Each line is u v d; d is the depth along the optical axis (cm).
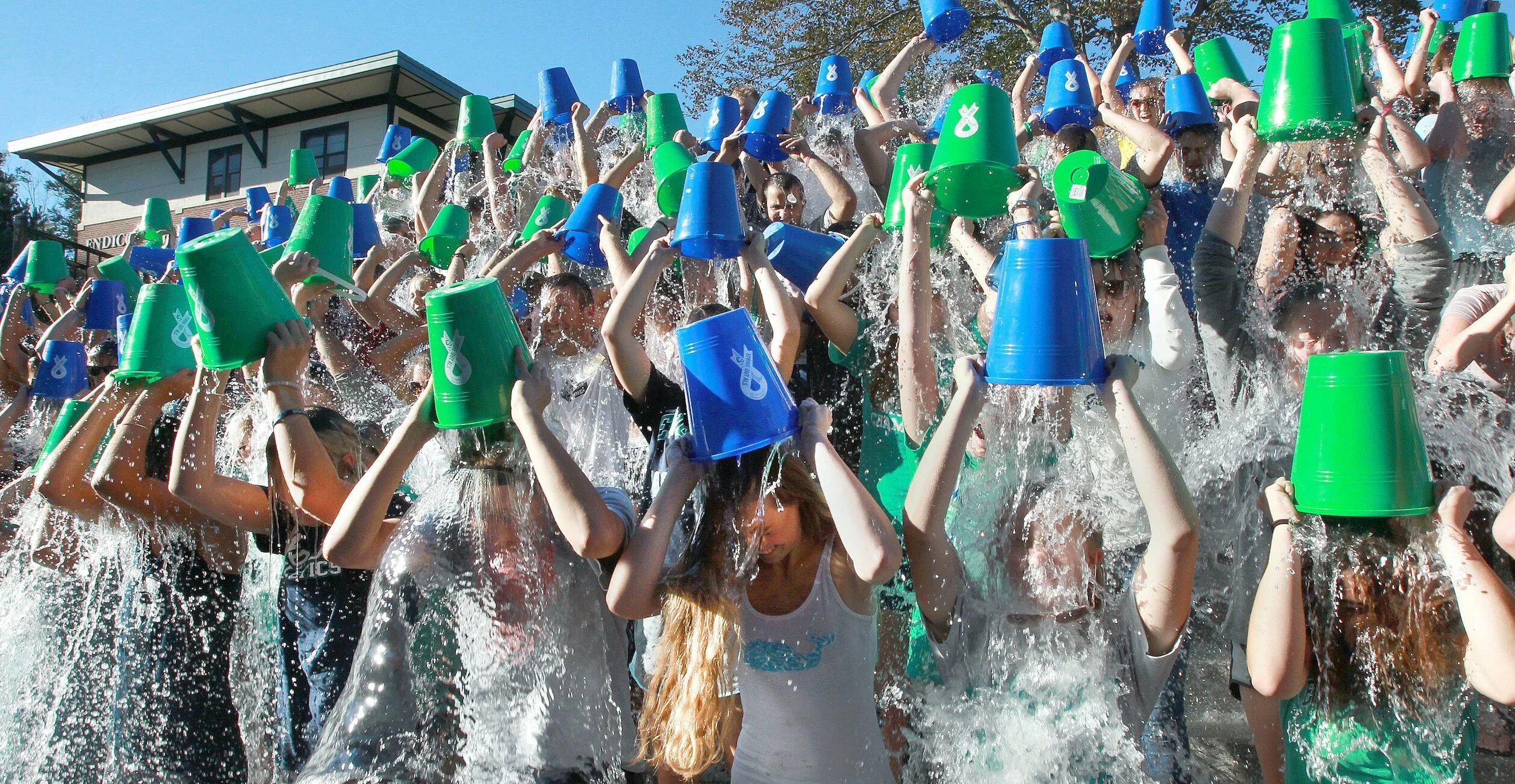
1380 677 222
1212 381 315
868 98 504
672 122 576
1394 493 217
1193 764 297
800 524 249
